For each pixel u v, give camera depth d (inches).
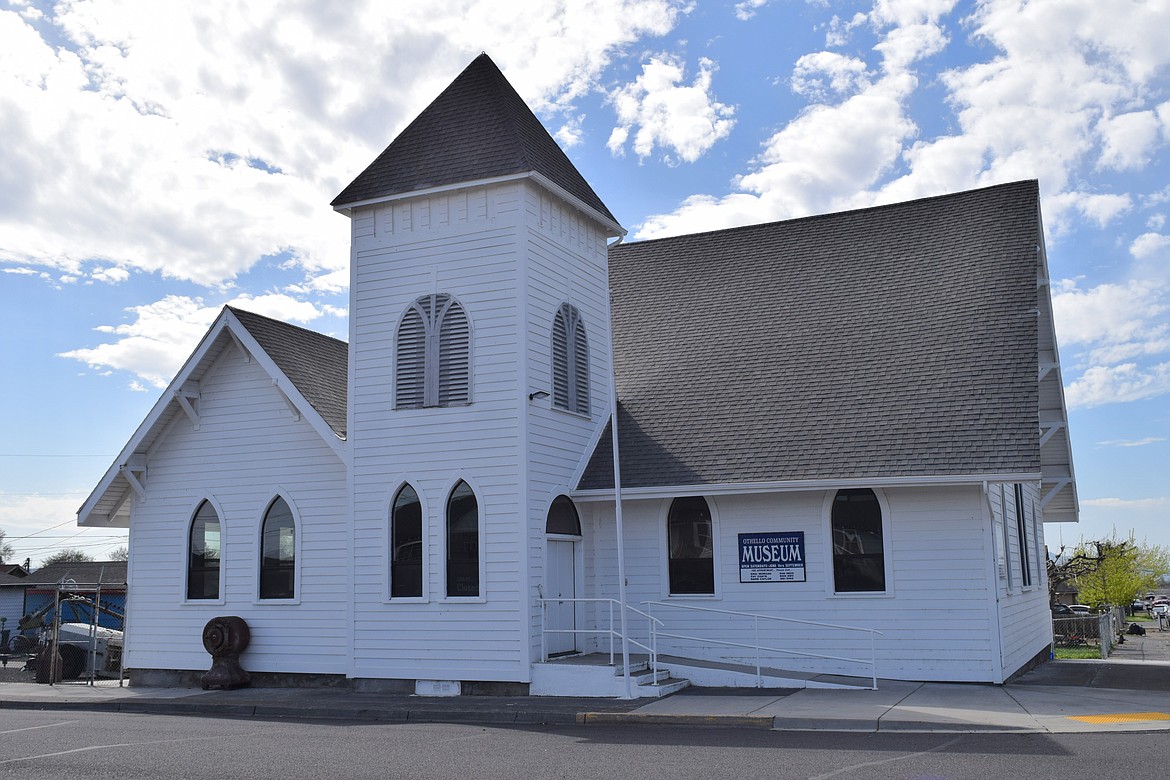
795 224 1053.8
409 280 825.5
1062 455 1098.7
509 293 789.9
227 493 908.6
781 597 797.9
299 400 861.2
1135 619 3496.6
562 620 812.6
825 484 760.3
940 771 444.1
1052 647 1182.9
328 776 464.4
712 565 826.2
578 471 844.0
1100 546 2447.1
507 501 768.3
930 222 982.4
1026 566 986.7
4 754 548.7
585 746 542.9
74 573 2304.4
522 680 746.2
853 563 782.5
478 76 880.9
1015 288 868.0
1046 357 1045.2
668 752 515.2
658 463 831.7
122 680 929.5
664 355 954.7
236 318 892.0
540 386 798.5
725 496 824.9
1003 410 762.2
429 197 826.8
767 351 913.5
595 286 909.2
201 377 928.3
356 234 849.5
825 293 956.6
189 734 620.4
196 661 898.7
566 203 861.2
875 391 823.7
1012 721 573.0
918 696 681.0
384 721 682.2
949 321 864.3
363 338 836.0
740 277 1021.2
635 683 712.4
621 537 735.7
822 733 564.7
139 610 930.7
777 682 738.8
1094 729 548.4
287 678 861.2
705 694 717.3
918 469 740.7
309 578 864.3
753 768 461.7
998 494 827.4
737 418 850.1
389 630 795.4
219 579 901.2
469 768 478.6
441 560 783.1
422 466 799.7
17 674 1126.4
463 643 768.9
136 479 938.7
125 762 515.2
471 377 792.3
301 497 877.8
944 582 753.6
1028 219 932.6
